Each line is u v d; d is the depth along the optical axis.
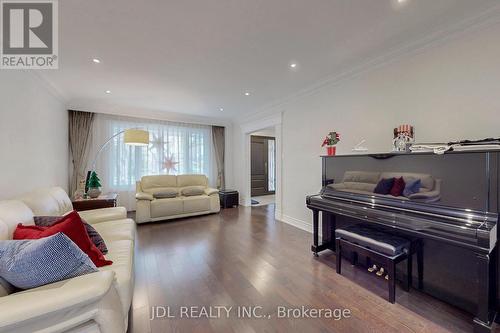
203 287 1.93
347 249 2.24
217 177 5.86
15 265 0.97
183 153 5.36
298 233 3.38
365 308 1.65
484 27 1.72
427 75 2.06
